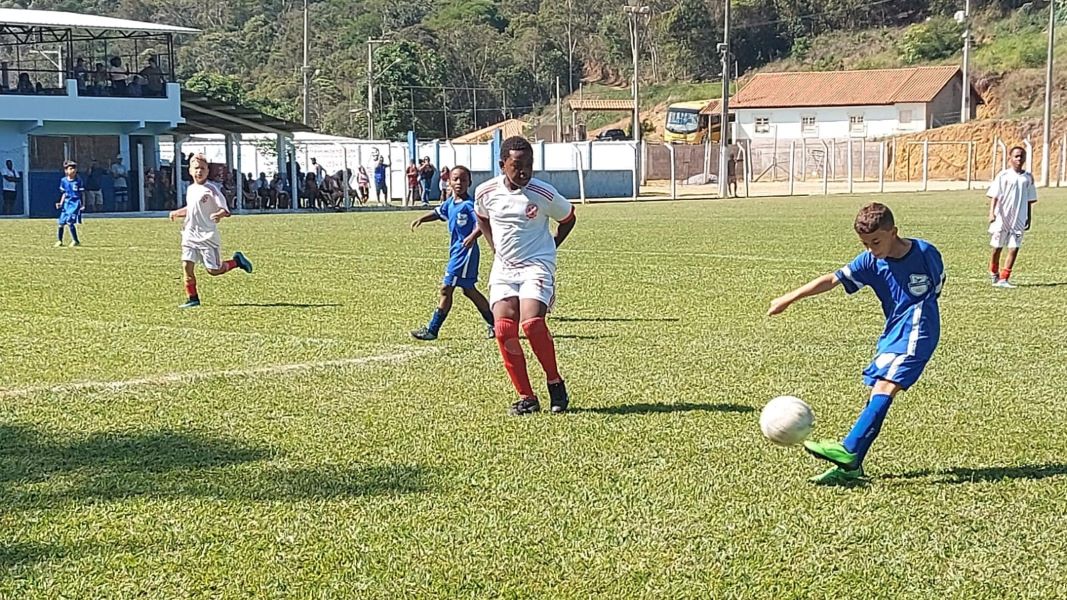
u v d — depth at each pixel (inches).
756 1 4178.2
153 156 1759.4
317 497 238.4
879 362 247.9
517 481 249.1
